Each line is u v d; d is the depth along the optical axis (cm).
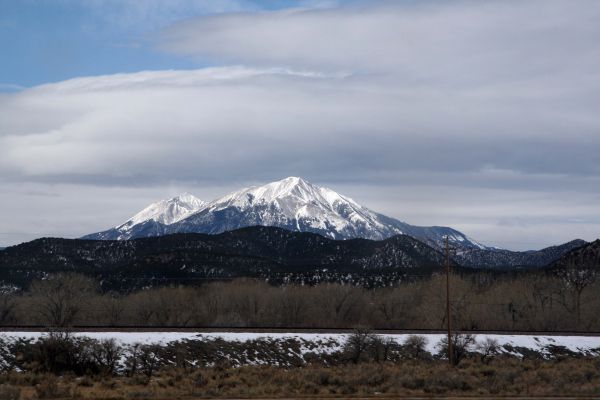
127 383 5244
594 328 10475
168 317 10400
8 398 4275
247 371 5803
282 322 10544
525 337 7556
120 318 10375
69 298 9850
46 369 5578
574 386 5209
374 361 6650
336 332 7144
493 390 5088
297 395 4747
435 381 5319
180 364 5975
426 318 10550
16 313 9906
